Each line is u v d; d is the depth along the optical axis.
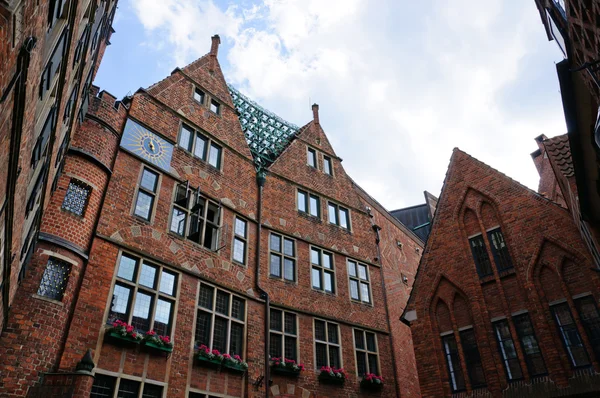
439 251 17.53
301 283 18.34
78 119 12.00
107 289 11.95
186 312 13.55
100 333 11.28
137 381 11.51
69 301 11.05
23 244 7.21
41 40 4.29
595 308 13.38
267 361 15.05
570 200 13.89
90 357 10.19
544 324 13.97
